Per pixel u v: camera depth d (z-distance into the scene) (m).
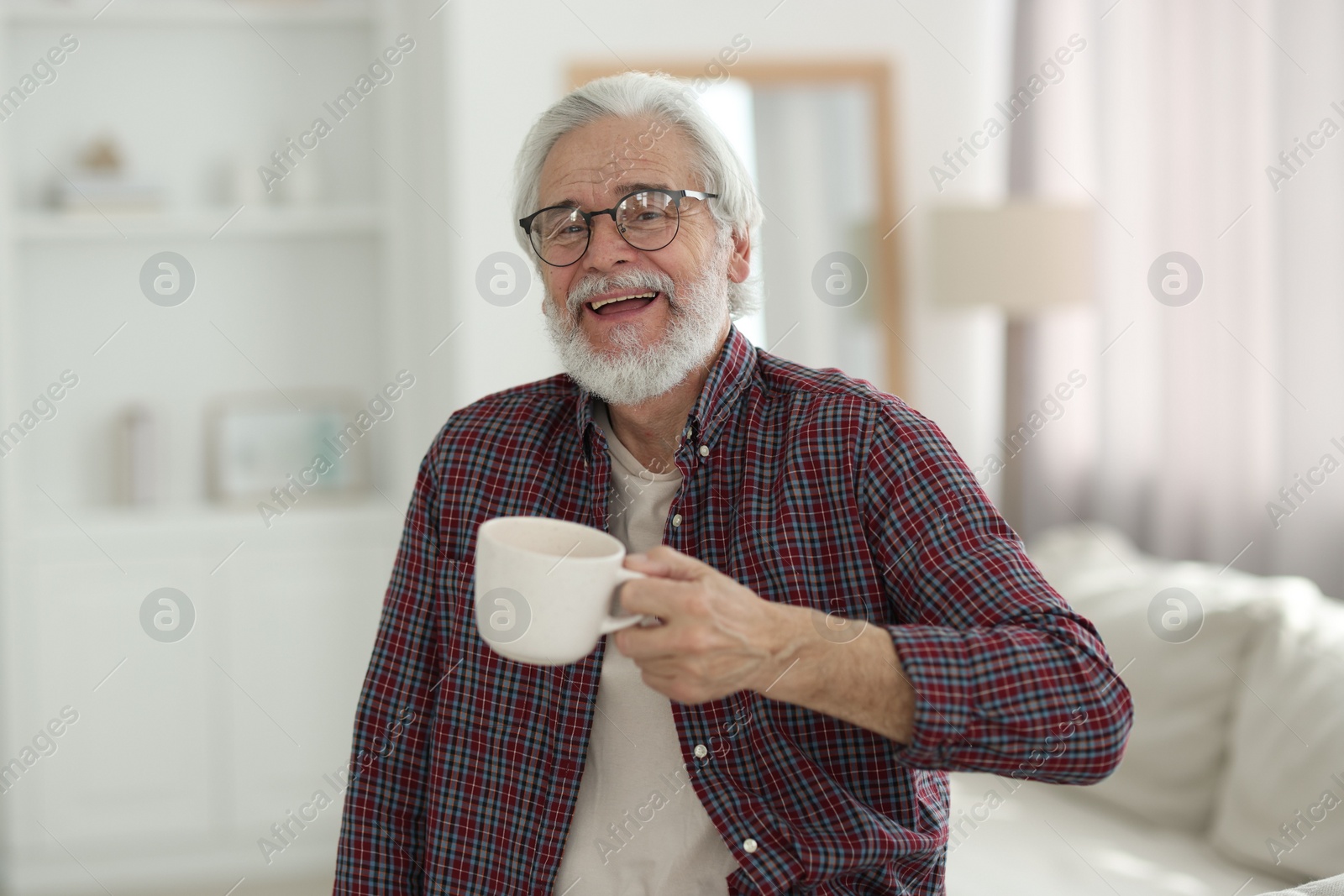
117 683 2.93
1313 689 1.73
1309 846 1.63
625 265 1.07
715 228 1.11
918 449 1.02
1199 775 1.88
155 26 3.21
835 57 3.61
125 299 3.20
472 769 1.09
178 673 2.97
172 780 2.96
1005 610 0.93
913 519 1.00
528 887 1.06
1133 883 1.71
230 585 2.99
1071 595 2.25
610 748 1.07
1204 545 3.23
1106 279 3.57
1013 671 0.88
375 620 3.08
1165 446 3.31
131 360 3.21
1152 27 3.37
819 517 1.04
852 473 1.03
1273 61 2.92
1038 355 3.76
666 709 1.06
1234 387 3.09
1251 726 1.79
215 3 3.17
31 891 2.87
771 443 1.08
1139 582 2.19
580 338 1.09
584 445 1.15
